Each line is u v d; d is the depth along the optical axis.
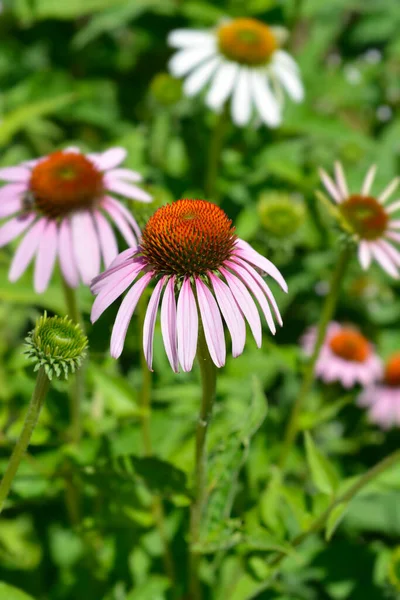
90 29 1.05
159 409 0.88
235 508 0.84
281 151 1.05
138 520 0.82
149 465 0.75
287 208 0.91
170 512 0.87
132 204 0.80
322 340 0.84
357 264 1.04
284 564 0.87
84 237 0.78
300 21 1.22
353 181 1.05
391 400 0.99
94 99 1.10
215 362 0.67
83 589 0.86
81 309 0.85
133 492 0.81
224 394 0.89
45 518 0.91
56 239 0.78
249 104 0.98
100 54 1.18
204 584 0.85
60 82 1.03
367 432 0.99
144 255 0.69
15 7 1.04
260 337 0.67
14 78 1.10
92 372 0.80
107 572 0.86
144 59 1.19
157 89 1.03
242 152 1.07
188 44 1.00
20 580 0.87
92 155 0.81
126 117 1.11
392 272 0.83
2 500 0.69
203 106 1.06
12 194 0.79
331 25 1.18
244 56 0.99
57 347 0.67
